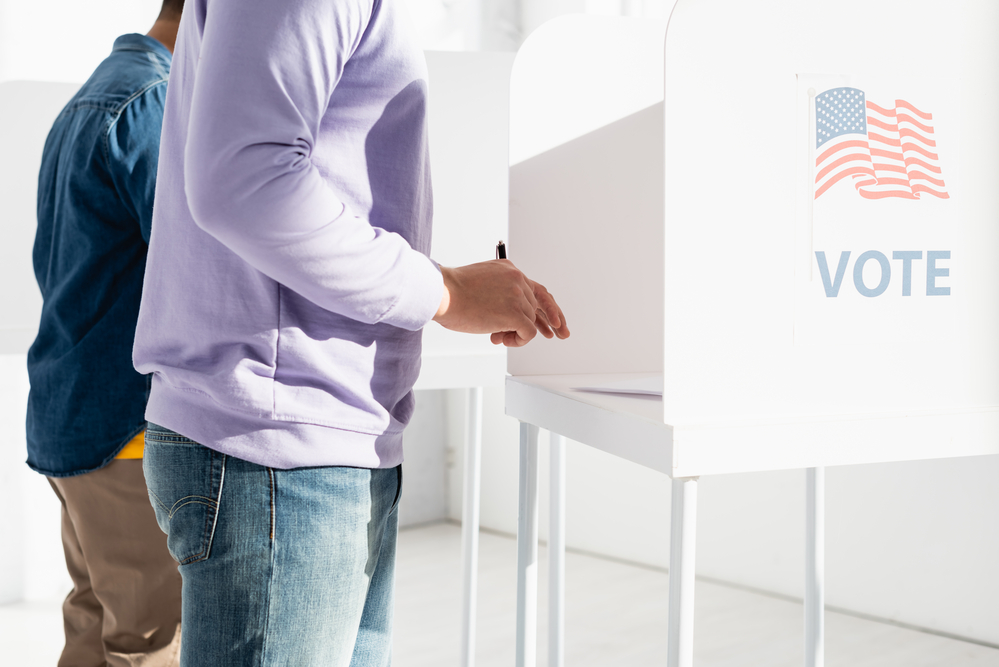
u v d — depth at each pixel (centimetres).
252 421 63
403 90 69
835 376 72
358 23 63
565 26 121
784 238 70
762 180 69
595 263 124
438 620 247
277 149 56
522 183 120
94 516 123
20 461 256
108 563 124
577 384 106
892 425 73
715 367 69
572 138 122
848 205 72
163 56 131
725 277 69
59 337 123
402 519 356
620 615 252
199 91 57
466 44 302
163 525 68
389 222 69
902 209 74
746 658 219
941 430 74
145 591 124
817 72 71
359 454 67
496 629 240
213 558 63
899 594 246
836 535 258
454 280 73
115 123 119
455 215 177
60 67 245
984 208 76
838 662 218
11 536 255
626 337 126
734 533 278
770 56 69
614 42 124
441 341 167
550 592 143
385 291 62
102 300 120
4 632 231
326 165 65
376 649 80
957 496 234
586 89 123
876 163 73
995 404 77
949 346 75
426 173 78
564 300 122
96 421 120
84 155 120
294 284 59
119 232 121
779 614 252
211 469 63
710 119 68
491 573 294
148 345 70
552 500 143
